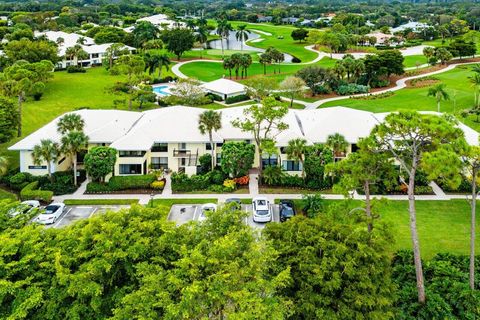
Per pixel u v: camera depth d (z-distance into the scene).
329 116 63.66
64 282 23.44
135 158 57.09
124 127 63.25
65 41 155.75
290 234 28.17
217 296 21.33
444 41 176.12
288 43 197.00
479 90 86.81
